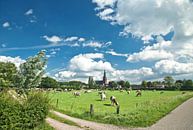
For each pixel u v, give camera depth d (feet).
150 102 190.49
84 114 128.57
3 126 72.74
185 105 217.36
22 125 78.02
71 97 298.56
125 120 114.42
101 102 226.79
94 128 100.01
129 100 256.73
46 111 87.35
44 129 85.81
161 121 122.42
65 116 125.39
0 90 96.37
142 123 112.78
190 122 120.47
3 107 73.56
